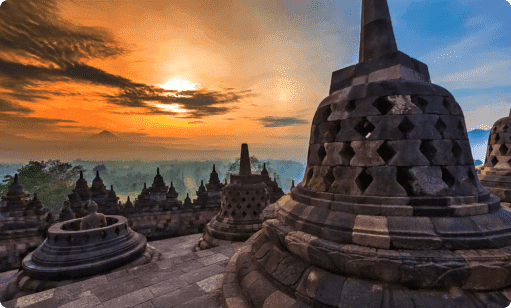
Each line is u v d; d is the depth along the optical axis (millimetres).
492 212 3109
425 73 4047
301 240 3316
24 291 7062
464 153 3387
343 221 3150
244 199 10703
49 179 45938
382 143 3246
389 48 3818
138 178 160000
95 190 13461
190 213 15031
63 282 7125
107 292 5863
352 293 2734
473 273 2486
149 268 7141
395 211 2969
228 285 4277
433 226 2795
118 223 8906
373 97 3375
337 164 3598
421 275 2541
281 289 3381
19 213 11742
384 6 3961
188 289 5945
